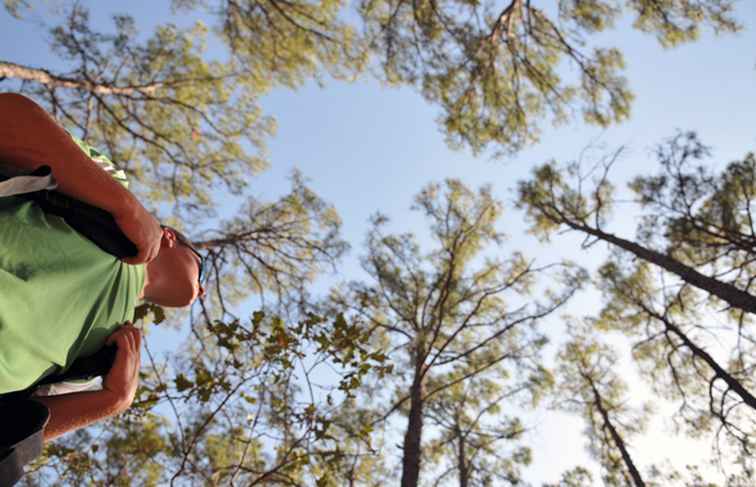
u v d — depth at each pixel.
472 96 8.64
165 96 7.76
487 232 10.11
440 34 8.04
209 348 6.79
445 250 9.92
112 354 0.79
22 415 0.63
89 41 6.73
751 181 9.09
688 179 9.55
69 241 0.64
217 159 8.05
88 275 0.67
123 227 0.69
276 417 2.81
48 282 0.60
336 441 2.82
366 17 7.87
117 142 7.85
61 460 3.15
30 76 5.94
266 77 8.07
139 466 3.79
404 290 9.41
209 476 2.94
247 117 8.14
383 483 6.71
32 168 0.60
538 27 8.74
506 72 8.91
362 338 2.80
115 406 0.81
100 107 7.65
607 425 12.86
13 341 0.58
